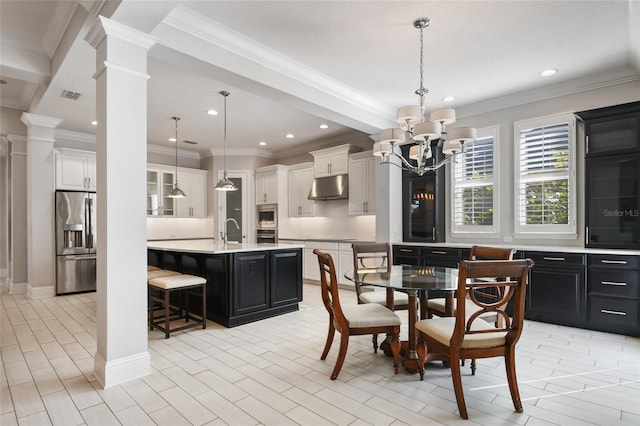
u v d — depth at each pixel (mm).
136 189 2527
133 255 2506
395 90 4340
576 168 4035
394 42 3191
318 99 3969
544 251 3910
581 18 2809
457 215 4965
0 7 2859
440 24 2898
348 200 6512
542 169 4258
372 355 3004
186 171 7504
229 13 2754
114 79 2436
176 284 3535
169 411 2100
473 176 4816
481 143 4781
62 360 2871
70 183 5668
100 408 2129
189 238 7719
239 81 3318
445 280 2607
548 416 2041
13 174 5395
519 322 2078
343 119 4496
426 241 5086
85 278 5664
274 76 3482
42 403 2186
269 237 7438
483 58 3506
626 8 2670
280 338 3449
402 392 2336
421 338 2473
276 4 2639
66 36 3084
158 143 7074
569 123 4059
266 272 4195
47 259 5320
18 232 5469
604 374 2600
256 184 7688
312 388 2391
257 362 2842
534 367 2729
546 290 3898
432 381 2500
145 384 2438
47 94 4027
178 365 2773
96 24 2412
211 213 7707
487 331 2115
